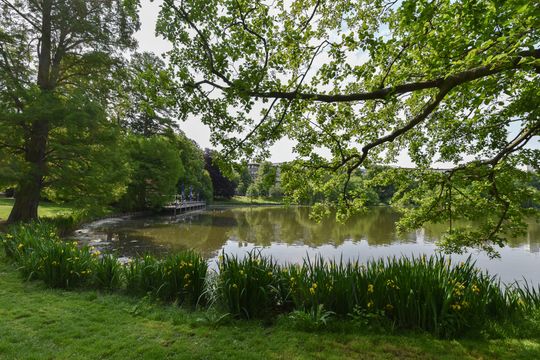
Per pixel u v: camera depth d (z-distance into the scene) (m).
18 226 9.97
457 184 5.80
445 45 3.15
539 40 3.14
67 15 13.14
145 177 25.16
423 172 6.25
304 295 4.45
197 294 5.02
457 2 2.77
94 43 14.48
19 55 13.01
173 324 4.10
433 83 3.68
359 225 21.70
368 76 3.93
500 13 2.83
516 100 5.06
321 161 5.19
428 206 6.39
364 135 5.52
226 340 3.65
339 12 4.63
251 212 35.75
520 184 5.98
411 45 3.64
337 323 4.02
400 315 4.04
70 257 5.74
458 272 4.59
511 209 5.82
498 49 2.87
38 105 11.66
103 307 4.62
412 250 12.96
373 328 3.93
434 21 3.28
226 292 4.50
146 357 3.20
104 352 3.27
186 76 3.70
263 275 4.59
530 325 4.12
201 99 4.02
